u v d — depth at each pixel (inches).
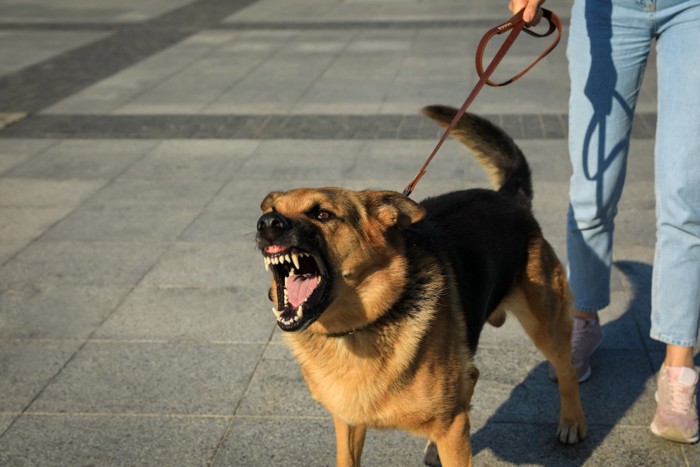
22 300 195.8
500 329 177.2
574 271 155.8
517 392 154.1
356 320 112.7
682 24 129.6
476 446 139.6
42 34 561.0
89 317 186.7
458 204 137.9
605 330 175.3
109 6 689.6
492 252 131.4
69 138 326.0
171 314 187.2
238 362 166.2
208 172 282.8
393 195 114.2
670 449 136.2
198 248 222.8
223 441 140.9
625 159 146.9
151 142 317.7
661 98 133.1
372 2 665.6
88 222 243.9
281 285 114.4
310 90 386.6
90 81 420.2
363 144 303.7
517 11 138.3
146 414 149.2
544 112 334.0
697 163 128.5
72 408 151.6
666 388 136.4
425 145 299.6
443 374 114.4
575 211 151.6
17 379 161.8
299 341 118.5
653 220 229.1
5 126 343.9
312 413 148.3
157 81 415.8
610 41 139.0
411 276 114.7
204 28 568.7
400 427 118.6
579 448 138.0
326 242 109.4
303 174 275.3
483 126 150.7
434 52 460.8
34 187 274.7
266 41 514.3
